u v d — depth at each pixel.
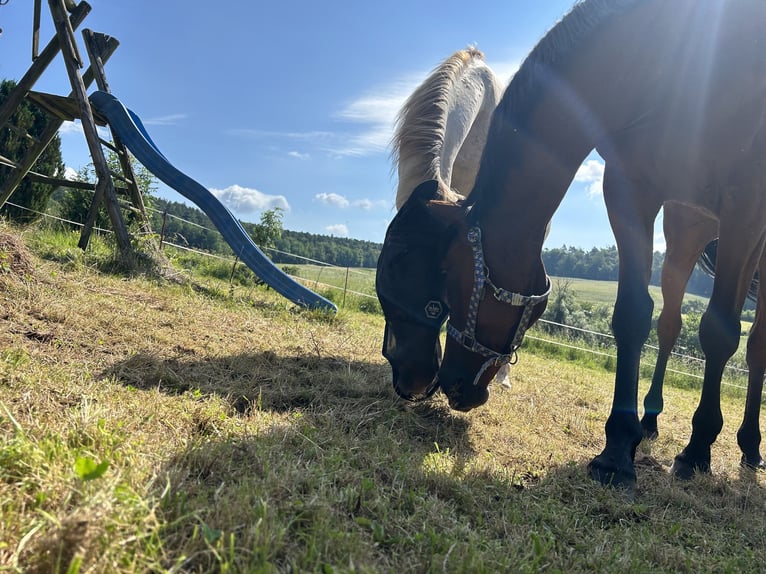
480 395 2.62
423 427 2.96
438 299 2.64
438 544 1.60
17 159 9.73
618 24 2.44
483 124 4.41
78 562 1.09
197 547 1.34
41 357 2.77
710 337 2.72
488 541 1.71
